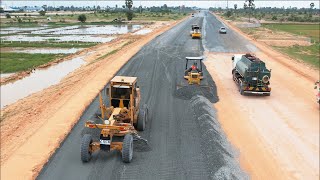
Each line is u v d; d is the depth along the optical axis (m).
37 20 150.12
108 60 39.88
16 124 21.39
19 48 63.09
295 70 35.62
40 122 19.42
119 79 16.22
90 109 20.97
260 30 88.25
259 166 14.92
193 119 19.55
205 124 18.50
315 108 23.23
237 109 22.45
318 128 19.58
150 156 14.74
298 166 15.24
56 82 36.94
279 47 57.28
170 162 14.27
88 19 158.62
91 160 14.28
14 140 17.70
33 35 86.81
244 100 24.56
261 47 52.50
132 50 46.25
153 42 55.62
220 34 71.88
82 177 12.98
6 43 68.56
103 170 13.50
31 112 23.33
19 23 130.50
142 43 54.28
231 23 117.50
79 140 16.30
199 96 23.50
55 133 17.19
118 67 34.03
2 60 49.44
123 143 13.74
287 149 16.84
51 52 58.62
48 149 15.42
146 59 38.84
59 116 19.73
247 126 19.52
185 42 56.06
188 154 15.05
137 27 113.31
